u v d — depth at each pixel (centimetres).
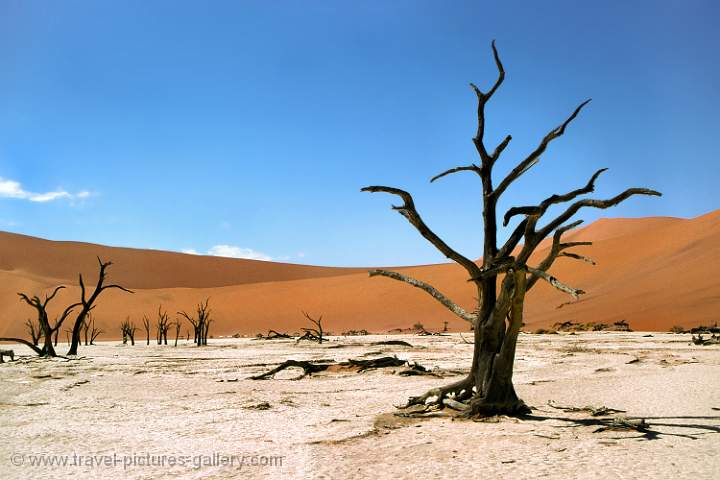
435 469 848
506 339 1216
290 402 1538
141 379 2169
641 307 7388
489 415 1222
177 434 1120
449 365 2662
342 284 11762
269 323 10256
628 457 902
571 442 1005
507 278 1177
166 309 10594
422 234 1248
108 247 16288
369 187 1226
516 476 806
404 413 1302
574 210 1166
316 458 919
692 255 8812
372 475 820
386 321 9894
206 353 3928
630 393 1650
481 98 1271
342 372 2334
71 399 1616
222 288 12112
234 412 1380
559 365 2602
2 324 9288
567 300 8931
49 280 11712
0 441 1061
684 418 1238
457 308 1298
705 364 2548
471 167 1282
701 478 787
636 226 13800
